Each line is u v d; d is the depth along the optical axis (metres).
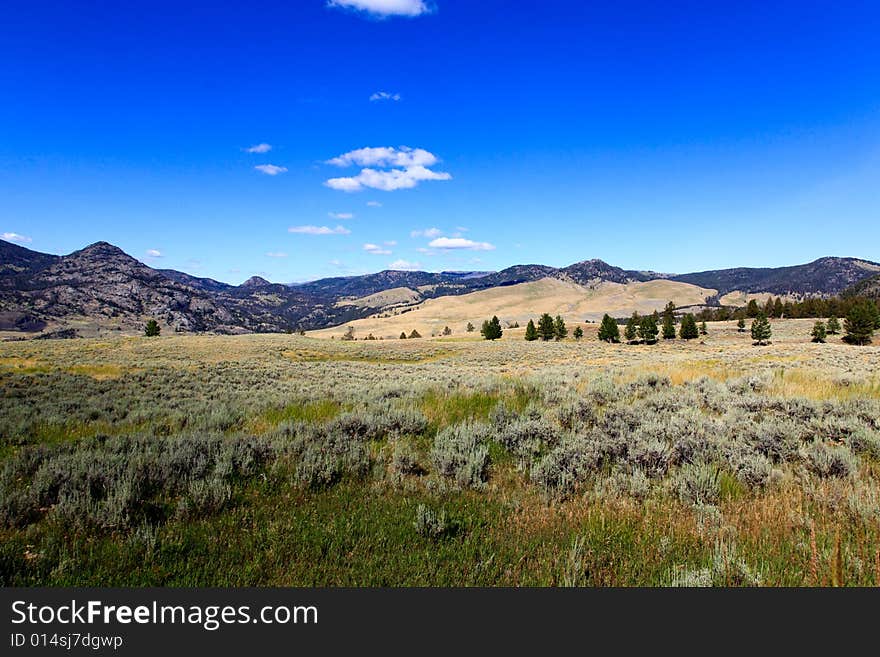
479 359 59.25
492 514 4.96
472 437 7.33
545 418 8.70
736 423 8.30
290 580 3.75
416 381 17.45
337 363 46.88
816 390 13.08
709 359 35.69
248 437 7.25
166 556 4.02
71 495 5.01
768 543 4.23
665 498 5.22
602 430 7.96
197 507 4.88
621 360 46.25
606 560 4.07
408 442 7.49
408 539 4.38
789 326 117.69
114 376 22.73
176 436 7.66
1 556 3.92
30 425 10.04
